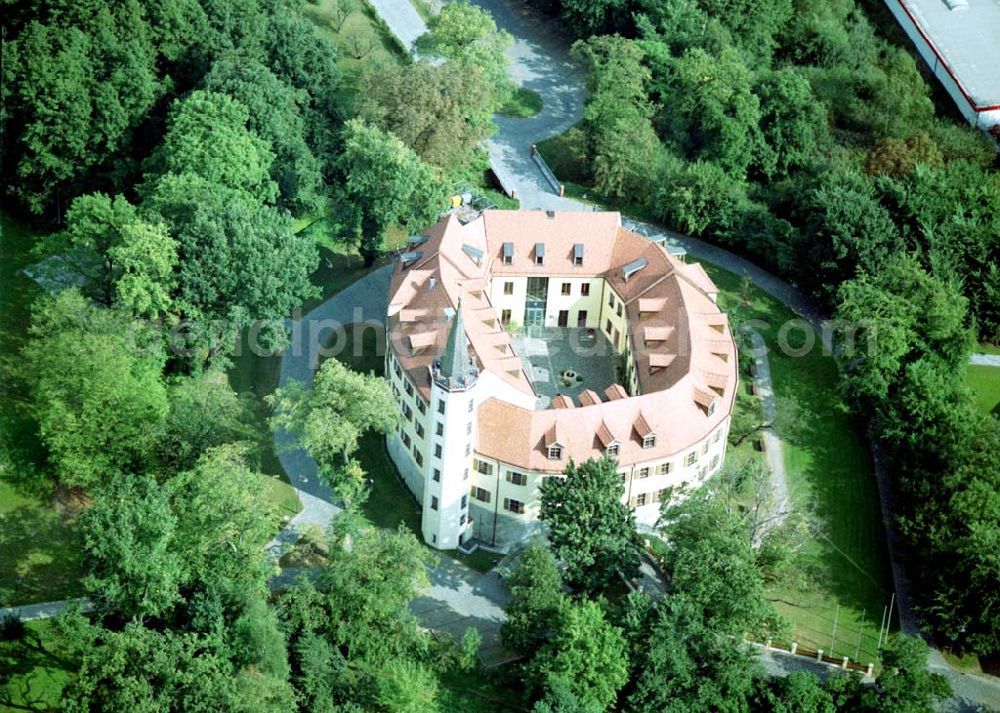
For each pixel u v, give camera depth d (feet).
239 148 554.05
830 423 555.69
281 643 406.00
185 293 501.97
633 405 477.36
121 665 392.27
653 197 638.12
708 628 435.12
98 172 594.24
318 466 492.95
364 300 579.89
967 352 570.87
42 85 572.10
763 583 473.26
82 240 506.48
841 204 604.08
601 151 645.92
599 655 417.08
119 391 463.01
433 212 582.35
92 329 481.46
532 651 431.84
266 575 435.94
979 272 612.70
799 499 512.63
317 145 621.72
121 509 418.72
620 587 465.47
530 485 468.75
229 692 387.75
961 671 474.08
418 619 449.48
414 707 403.34
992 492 488.85
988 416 530.27
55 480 480.23
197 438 466.29
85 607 441.27
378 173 572.92
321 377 467.11
